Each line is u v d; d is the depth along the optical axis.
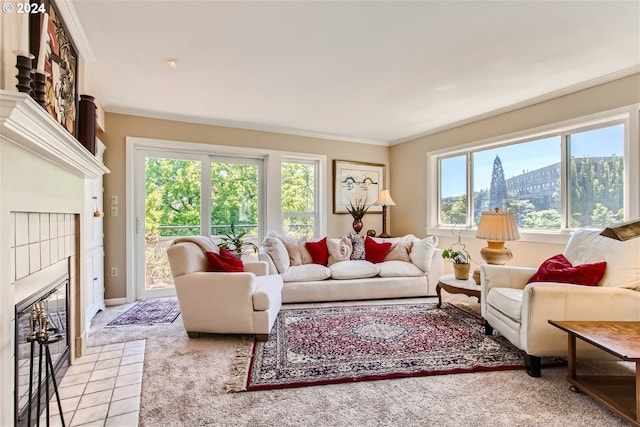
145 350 2.36
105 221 3.62
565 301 1.95
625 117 2.80
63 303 1.99
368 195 5.35
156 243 3.97
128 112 3.71
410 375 1.97
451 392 1.79
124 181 3.71
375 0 1.81
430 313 3.20
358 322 2.93
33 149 1.40
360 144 5.28
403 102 3.51
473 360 2.17
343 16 1.96
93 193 3.09
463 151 4.32
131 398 1.74
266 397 1.75
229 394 1.77
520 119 3.58
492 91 3.20
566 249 2.59
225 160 4.39
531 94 3.29
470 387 1.84
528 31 2.14
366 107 3.67
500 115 3.79
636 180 2.70
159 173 3.99
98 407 1.65
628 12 1.93
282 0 1.81
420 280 3.82
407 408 1.64
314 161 5.00
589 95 2.99
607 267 2.10
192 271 2.62
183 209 4.12
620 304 1.94
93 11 1.89
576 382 1.79
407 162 5.19
